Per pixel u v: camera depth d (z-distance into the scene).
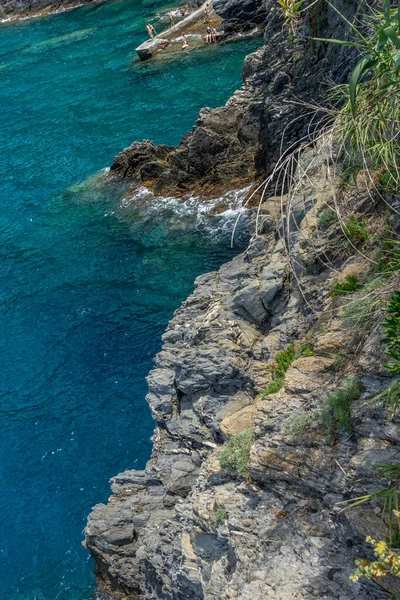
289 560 8.80
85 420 21.67
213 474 11.62
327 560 8.58
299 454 9.66
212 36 51.03
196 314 17.64
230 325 15.41
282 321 14.37
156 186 32.59
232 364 14.59
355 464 9.02
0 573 17.92
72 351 24.66
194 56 49.84
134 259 28.70
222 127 31.22
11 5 80.25
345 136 8.10
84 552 18.02
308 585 8.35
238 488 10.59
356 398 9.66
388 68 7.08
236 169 30.67
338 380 10.19
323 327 11.46
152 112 42.97
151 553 13.70
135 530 15.45
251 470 10.12
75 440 21.06
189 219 29.84
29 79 55.75
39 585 17.42
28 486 20.06
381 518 8.37
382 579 7.88
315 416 9.89
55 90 51.66
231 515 10.16
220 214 29.39
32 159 41.00
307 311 13.80
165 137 39.03
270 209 17.25
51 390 23.17
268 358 14.23
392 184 11.22
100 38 62.44
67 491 19.64
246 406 14.11
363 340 10.41
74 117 45.62
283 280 14.78
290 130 24.45
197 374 15.11
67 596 16.98
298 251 14.01
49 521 18.95
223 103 41.47
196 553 10.98
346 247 12.70
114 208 32.78
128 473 17.12
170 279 26.95
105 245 30.20
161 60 51.06
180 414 15.64
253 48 48.19
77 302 27.14
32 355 24.95
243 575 9.05
